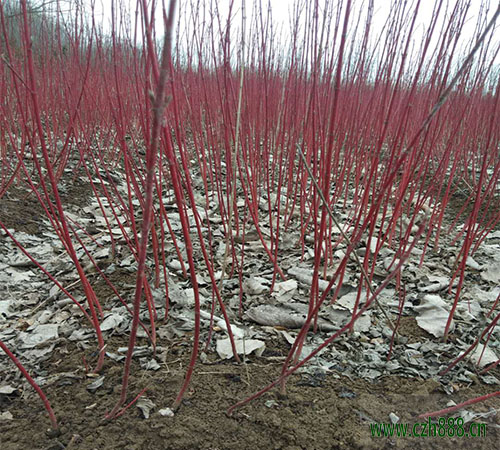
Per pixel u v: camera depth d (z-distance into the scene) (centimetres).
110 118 344
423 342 155
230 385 127
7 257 212
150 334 150
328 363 140
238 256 226
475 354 146
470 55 74
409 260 224
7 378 130
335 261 219
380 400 124
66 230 116
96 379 128
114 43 143
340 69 93
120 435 107
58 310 171
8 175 286
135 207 304
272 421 112
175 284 185
